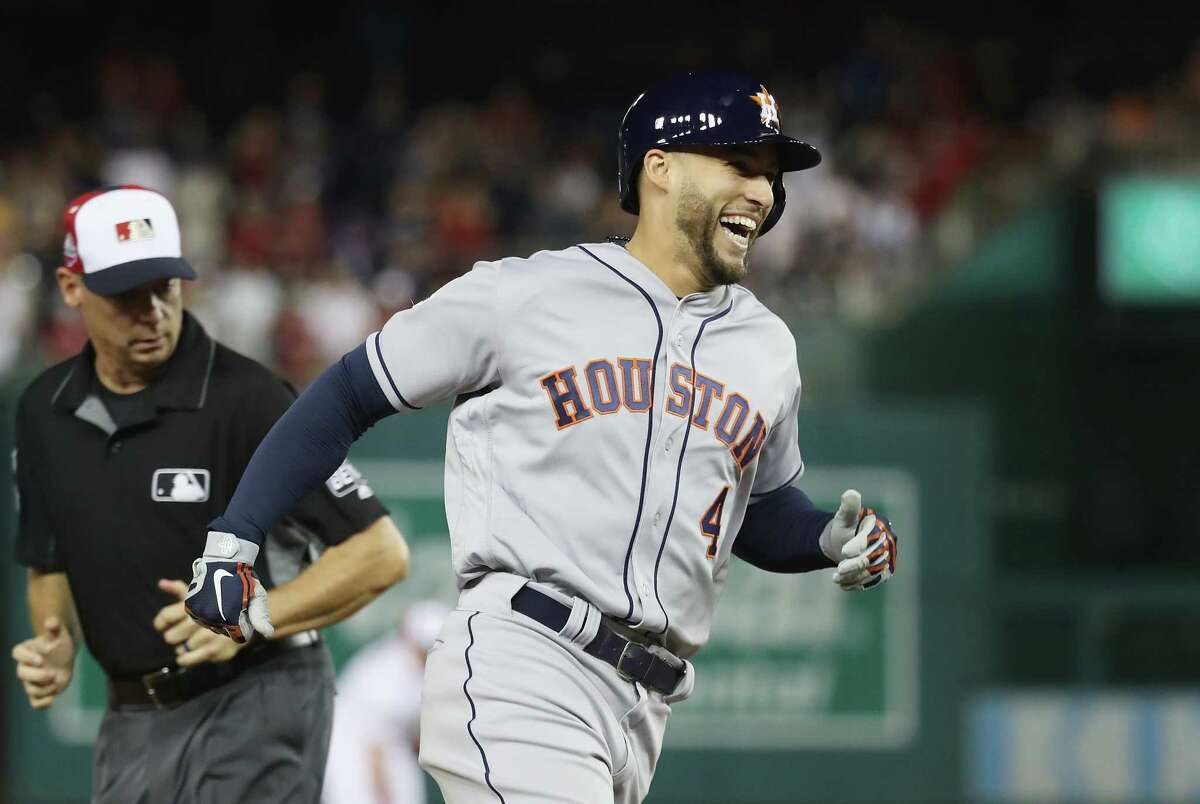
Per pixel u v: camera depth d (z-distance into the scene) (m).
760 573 31.52
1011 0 76.62
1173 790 33.75
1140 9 76.12
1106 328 39.12
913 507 32.03
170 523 14.09
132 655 14.24
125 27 73.88
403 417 30.28
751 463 12.47
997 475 38.97
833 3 76.75
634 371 11.92
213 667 14.23
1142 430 39.03
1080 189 39.22
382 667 25.25
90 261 13.77
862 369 40.22
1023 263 39.75
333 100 72.06
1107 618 33.94
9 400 30.89
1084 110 64.88
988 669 33.62
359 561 14.18
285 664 14.50
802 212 51.31
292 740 14.41
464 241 52.44
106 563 14.14
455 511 12.27
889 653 31.69
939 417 32.09
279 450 11.95
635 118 12.30
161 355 14.05
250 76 71.38
